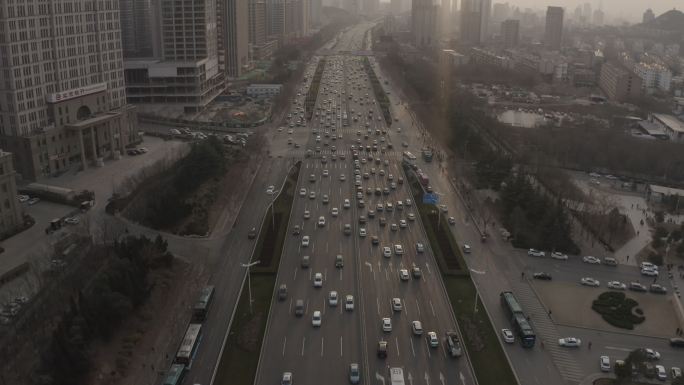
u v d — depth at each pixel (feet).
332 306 568.82
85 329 473.67
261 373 470.80
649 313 578.66
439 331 532.73
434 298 589.32
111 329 499.10
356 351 502.38
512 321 539.29
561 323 554.05
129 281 528.22
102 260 623.77
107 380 453.58
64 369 432.25
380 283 615.98
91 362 458.50
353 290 600.80
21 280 597.11
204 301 545.85
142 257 594.65
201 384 454.81
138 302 535.19
